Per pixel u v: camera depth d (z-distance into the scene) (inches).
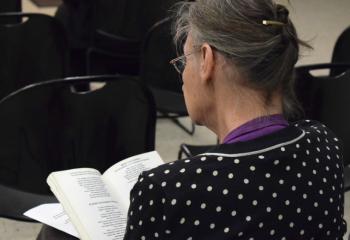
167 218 55.6
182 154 151.0
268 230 56.6
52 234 90.4
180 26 63.2
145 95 117.2
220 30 57.1
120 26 183.6
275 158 57.4
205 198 55.6
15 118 113.9
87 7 197.0
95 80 116.6
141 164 96.9
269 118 59.2
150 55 161.8
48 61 154.5
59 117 116.6
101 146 120.2
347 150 134.8
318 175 59.9
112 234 82.7
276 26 56.7
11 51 151.3
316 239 60.2
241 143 57.9
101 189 90.3
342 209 64.3
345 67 133.3
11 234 148.7
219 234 55.6
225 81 58.6
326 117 131.4
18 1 190.7
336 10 331.0
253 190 56.2
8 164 116.2
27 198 116.0
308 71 127.0
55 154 118.4
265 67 56.6
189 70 61.9
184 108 160.7
